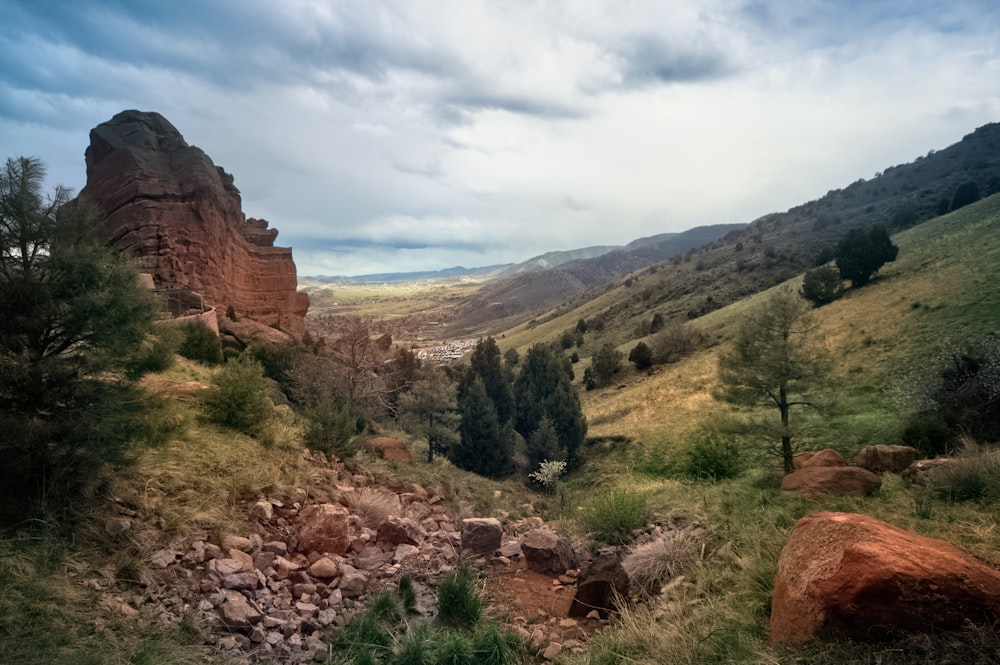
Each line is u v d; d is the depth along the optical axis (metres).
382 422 25.70
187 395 10.22
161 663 3.70
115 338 5.59
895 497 6.22
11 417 5.14
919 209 95.19
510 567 7.02
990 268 32.06
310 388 20.50
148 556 5.23
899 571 3.00
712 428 11.42
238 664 4.05
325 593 5.75
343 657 4.33
